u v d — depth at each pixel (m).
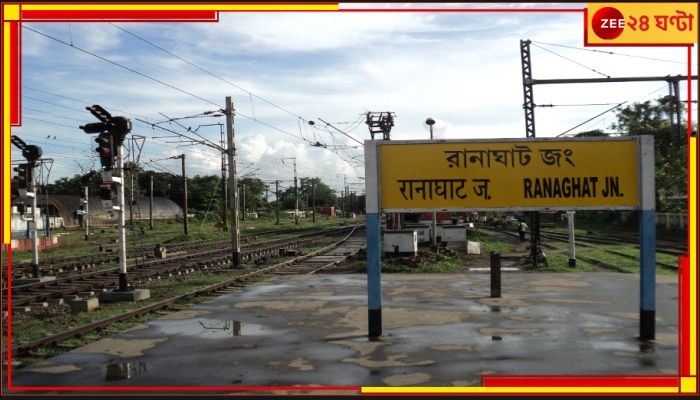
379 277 9.09
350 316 10.86
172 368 7.43
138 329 9.96
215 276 19.12
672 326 9.52
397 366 7.34
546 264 20.14
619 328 9.39
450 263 21.08
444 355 7.82
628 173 8.79
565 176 8.85
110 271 20.05
